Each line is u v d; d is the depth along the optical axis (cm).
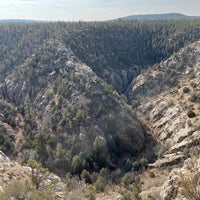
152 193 3944
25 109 11244
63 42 14638
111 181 6694
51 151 7988
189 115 8650
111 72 14712
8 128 9731
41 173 4347
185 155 6762
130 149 8925
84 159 7950
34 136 8881
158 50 16875
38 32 17025
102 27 17538
